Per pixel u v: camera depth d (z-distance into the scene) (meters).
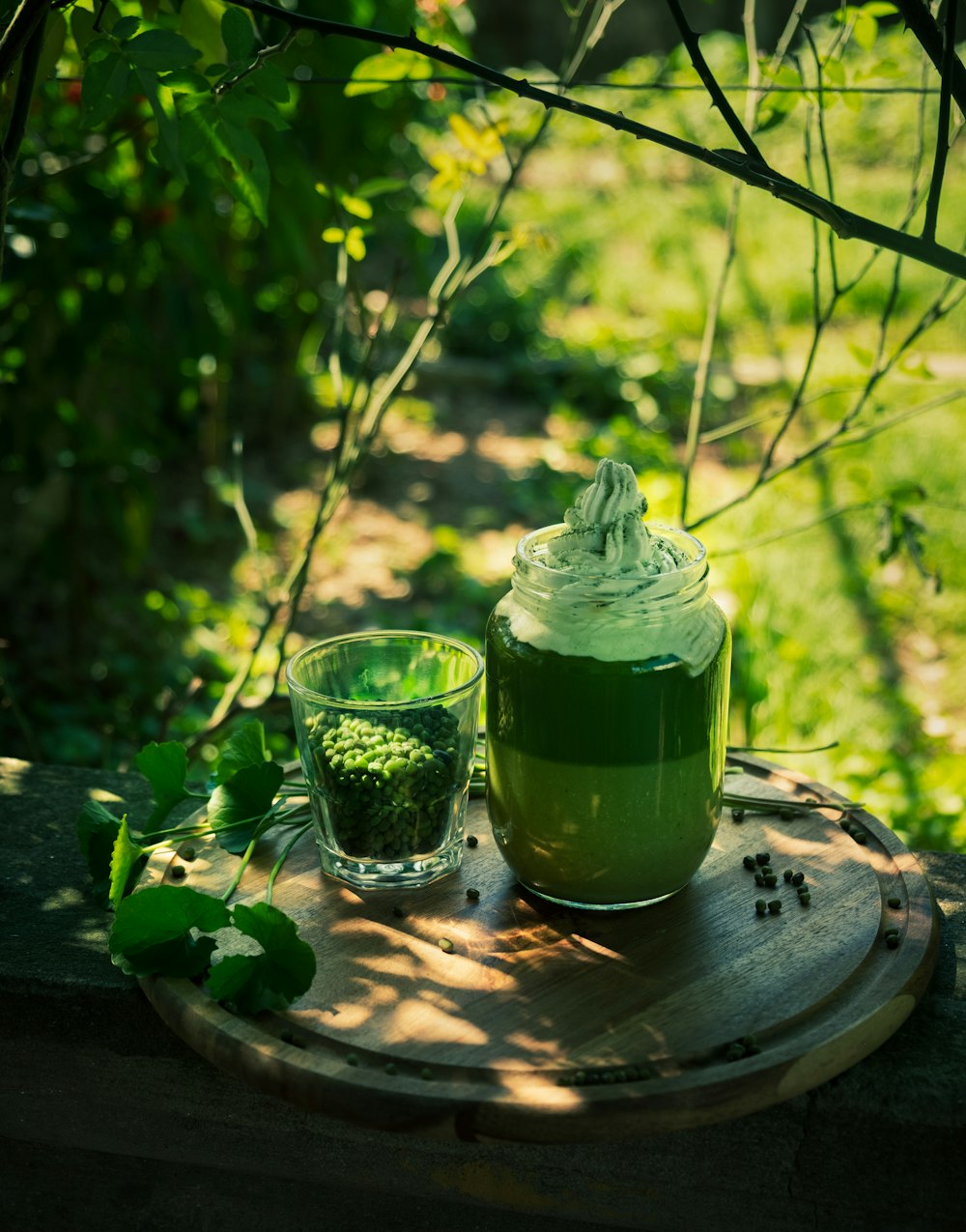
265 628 1.10
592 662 0.72
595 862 0.75
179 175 0.72
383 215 2.15
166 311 1.48
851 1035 0.70
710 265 3.15
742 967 0.74
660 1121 0.68
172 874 0.80
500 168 3.83
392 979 0.74
